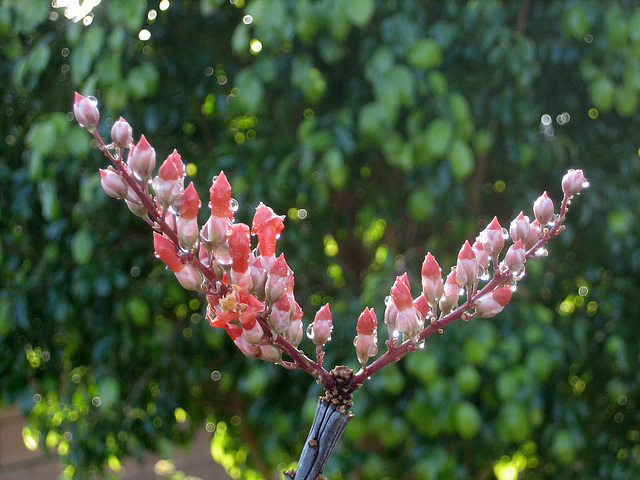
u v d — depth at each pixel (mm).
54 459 1312
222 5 856
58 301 804
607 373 918
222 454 1219
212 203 362
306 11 695
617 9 762
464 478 859
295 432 874
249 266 369
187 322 931
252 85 735
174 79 831
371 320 372
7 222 856
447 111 736
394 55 756
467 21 763
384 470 907
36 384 911
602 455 886
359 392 778
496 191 976
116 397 792
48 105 868
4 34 813
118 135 354
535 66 775
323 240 966
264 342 369
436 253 896
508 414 735
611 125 918
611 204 841
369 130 718
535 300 914
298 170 816
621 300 854
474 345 746
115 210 836
